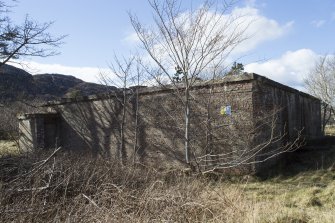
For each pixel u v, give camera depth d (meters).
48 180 6.43
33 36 16.41
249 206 6.17
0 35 15.88
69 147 16.84
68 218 4.91
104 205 5.41
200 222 5.45
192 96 11.74
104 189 6.05
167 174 7.61
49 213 5.47
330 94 31.06
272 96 12.18
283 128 12.98
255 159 10.69
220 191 6.56
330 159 11.82
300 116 15.26
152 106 13.19
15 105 23.33
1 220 4.97
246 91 10.89
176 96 11.77
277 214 5.99
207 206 5.82
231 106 11.14
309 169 11.05
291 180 10.08
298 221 5.87
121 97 14.35
